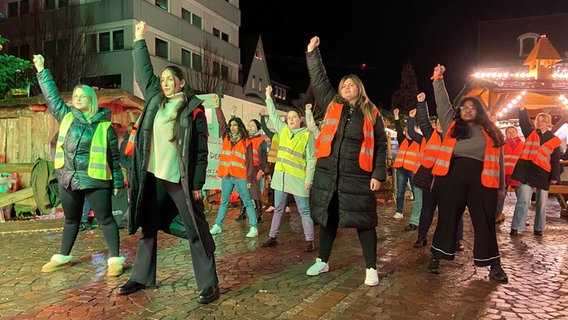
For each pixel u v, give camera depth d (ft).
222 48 101.40
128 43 76.74
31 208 29.22
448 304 12.23
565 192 30.48
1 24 74.64
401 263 16.83
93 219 24.16
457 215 15.20
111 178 15.33
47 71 15.83
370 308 11.87
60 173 15.25
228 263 16.80
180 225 13.29
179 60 88.58
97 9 78.07
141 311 11.59
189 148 11.72
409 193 44.27
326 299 12.55
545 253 18.85
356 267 16.15
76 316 11.25
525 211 23.02
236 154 22.34
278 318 11.13
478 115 14.80
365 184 13.76
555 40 101.91
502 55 103.86
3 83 35.83
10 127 32.27
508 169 22.99
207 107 33.27
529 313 11.58
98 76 75.72
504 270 15.93
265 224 26.48
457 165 14.98
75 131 14.98
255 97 116.98
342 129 13.80
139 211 12.44
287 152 19.04
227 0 107.04
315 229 24.52
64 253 15.78
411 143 27.96
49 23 71.41
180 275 14.90
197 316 11.25
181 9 90.33
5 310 11.69
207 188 31.58
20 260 17.01
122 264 15.21
